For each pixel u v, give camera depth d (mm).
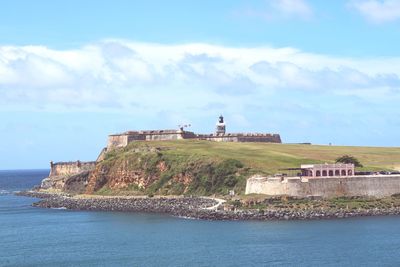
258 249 149625
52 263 144375
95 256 150250
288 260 138625
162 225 191750
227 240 161000
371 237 162000
